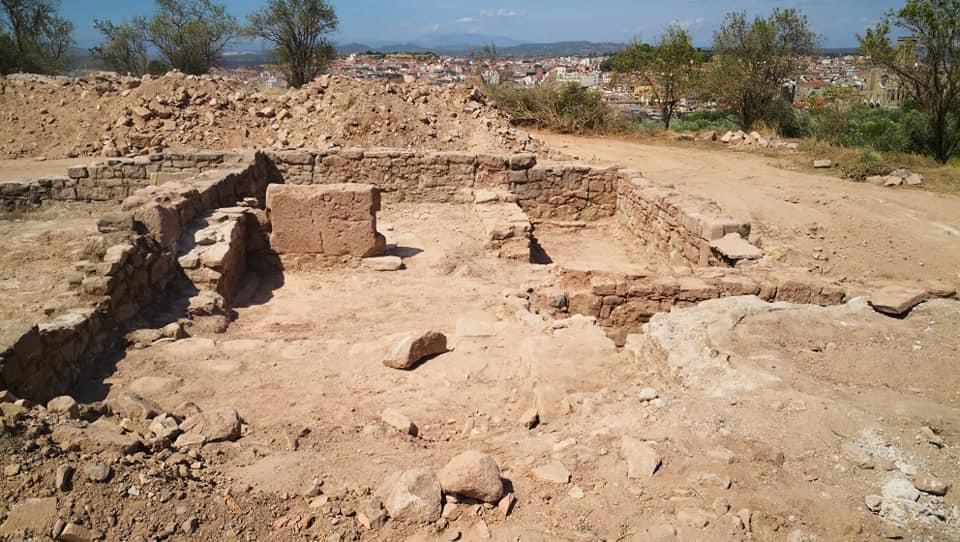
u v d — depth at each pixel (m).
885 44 20.00
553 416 4.64
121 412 4.57
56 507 2.99
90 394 5.14
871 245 12.46
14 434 3.44
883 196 15.56
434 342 6.00
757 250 8.29
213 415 4.41
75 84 18.53
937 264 11.55
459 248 10.76
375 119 17.73
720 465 3.58
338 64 48.03
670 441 3.84
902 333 5.23
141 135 16.67
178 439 4.11
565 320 6.60
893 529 3.09
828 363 4.76
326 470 3.82
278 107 18.23
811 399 4.15
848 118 23.11
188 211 9.05
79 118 17.42
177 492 3.33
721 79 26.44
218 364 5.77
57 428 3.63
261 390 5.30
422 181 14.45
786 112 26.34
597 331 6.14
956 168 17.69
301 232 9.55
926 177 17.14
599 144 23.45
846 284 6.93
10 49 27.11
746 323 5.42
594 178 14.32
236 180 11.88
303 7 30.72
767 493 3.36
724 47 27.20
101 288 6.13
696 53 28.48
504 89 27.78
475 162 14.30
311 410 4.95
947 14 18.23
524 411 4.91
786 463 3.60
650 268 7.52
